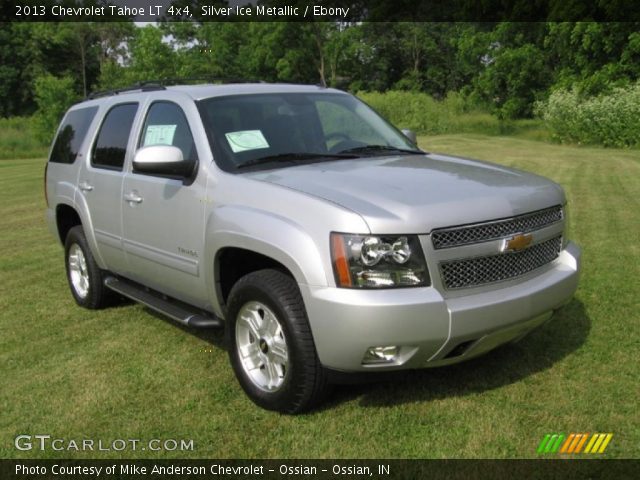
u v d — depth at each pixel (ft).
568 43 110.83
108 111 18.30
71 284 20.27
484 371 13.64
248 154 13.97
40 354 16.05
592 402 12.16
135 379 14.29
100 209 17.48
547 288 12.14
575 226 27.61
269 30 189.26
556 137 91.35
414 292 10.83
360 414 12.18
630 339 14.99
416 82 213.87
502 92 136.46
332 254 10.89
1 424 12.59
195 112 14.58
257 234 11.96
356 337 10.71
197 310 15.24
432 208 11.16
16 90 232.94
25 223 36.01
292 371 11.66
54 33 223.71
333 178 12.53
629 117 80.59
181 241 14.37
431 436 11.32
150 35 82.28
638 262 21.52
